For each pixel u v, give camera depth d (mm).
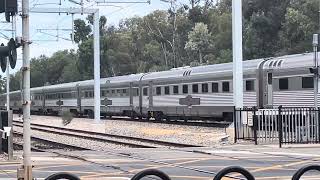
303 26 92188
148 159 25344
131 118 72375
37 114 116750
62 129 60500
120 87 74500
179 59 146500
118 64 150500
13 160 25625
